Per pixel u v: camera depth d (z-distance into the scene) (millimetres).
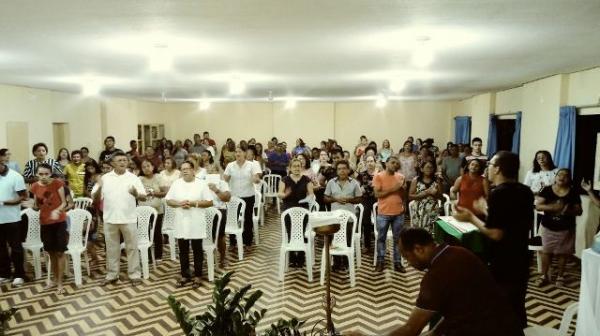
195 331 2150
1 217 5074
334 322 4148
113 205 5105
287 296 4789
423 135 14219
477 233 2957
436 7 2957
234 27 3586
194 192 5031
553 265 5805
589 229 5969
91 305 4609
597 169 5879
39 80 7570
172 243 6145
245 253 6465
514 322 2137
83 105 10750
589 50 4605
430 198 5430
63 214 4938
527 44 4273
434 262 2195
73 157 6902
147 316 4328
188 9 3033
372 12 3096
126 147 12914
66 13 3141
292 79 7398
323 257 5145
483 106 10750
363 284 5145
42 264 6012
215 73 6609
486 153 10391
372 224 6562
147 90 9711
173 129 15445
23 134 8617
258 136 15008
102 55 4992
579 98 6336
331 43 4254
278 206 9398
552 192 4988
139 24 3484
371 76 6980
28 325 4152
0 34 3863
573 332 3766
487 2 2834
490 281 2168
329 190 5648
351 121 14500
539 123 7410
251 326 2172
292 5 2916
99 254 6457
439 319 2768
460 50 4613
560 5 2902
